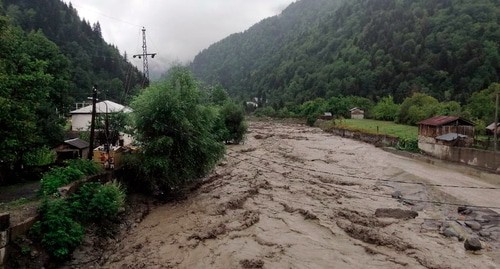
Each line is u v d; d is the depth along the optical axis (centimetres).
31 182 2295
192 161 2514
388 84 12694
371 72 13550
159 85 2541
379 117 9588
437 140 4122
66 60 3731
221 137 3919
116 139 3058
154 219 2069
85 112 4316
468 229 1942
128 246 1680
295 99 16038
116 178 2248
